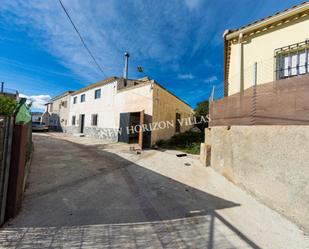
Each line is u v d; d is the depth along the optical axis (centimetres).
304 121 259
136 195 362
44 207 280
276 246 217
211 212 301
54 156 666
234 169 438
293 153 271
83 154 745
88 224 244
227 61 709
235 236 234
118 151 874
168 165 639
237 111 443
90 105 1645
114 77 1373
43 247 191
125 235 225
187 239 224
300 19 465
